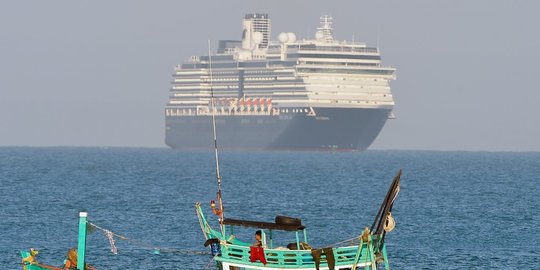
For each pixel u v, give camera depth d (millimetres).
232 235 128750
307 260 122938
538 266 179250
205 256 183875
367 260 123812
